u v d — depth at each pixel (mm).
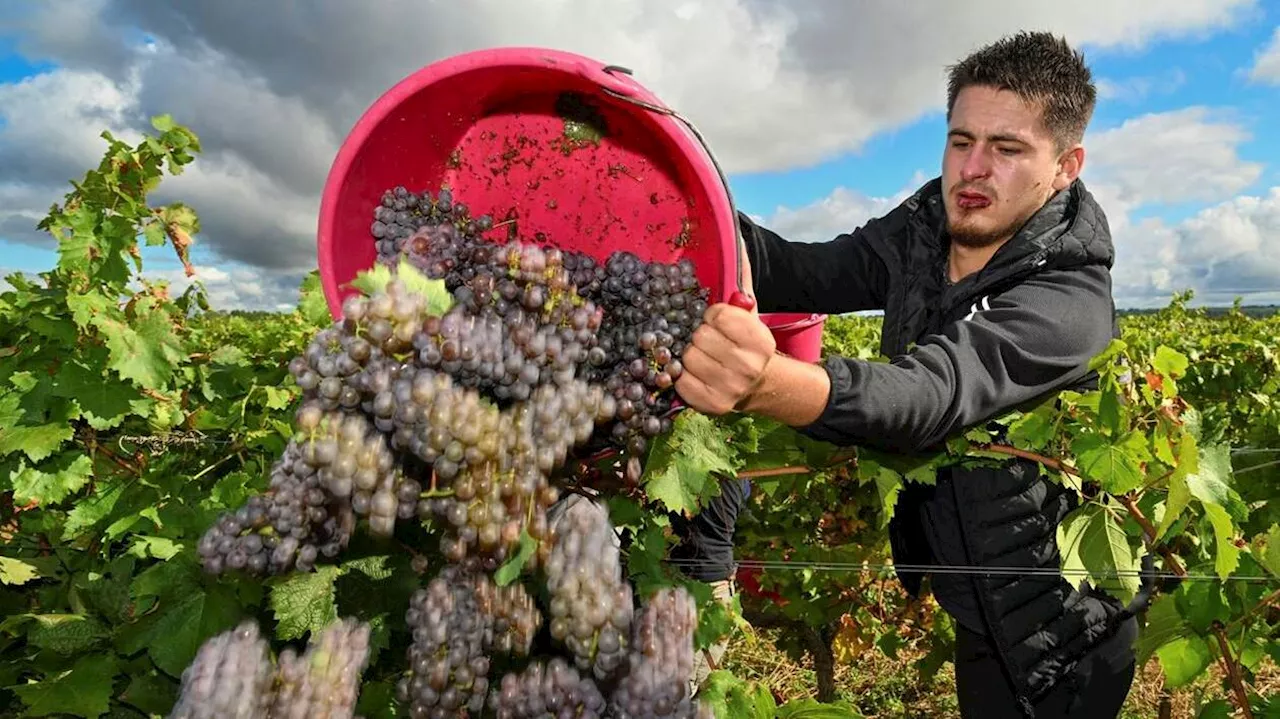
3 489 3078
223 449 3510
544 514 1615
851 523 4812
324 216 1993
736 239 1916
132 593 2012
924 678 4984
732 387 1761
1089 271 2465
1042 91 2424
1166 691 4586
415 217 2141
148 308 3244
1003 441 2576
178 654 1945
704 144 1922
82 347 3207
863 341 7555
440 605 1573
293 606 1740
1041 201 2568
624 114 2184
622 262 2004
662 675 1607
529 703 1556
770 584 4680
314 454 1438
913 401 1925
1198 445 2488
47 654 2236
